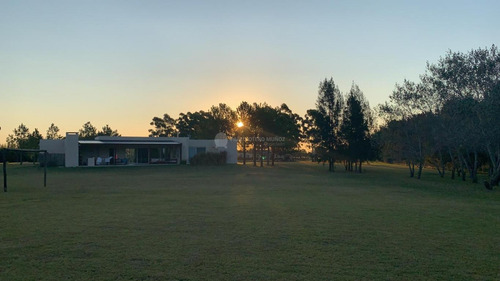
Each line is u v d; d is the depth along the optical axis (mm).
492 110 21594
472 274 6160
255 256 7047
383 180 28156
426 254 7297
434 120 29359
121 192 17594
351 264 6617
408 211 12602
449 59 25766
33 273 6055
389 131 35344
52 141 43844
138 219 10672
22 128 70875
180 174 31062
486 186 22531
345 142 41219
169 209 12523
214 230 9266
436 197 17281
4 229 9266
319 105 43594
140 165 45438
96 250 7395
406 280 5855
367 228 9664
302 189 19812
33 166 43312
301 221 10531
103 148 46844
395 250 7559
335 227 9742
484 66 23297
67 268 6301
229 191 18375
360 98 44125
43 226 9641
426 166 53562
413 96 31344
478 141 23562
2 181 23578
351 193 18156
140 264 6523
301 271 6219
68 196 15961
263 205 13609
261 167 45281
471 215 11969
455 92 25594
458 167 36094
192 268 6328
